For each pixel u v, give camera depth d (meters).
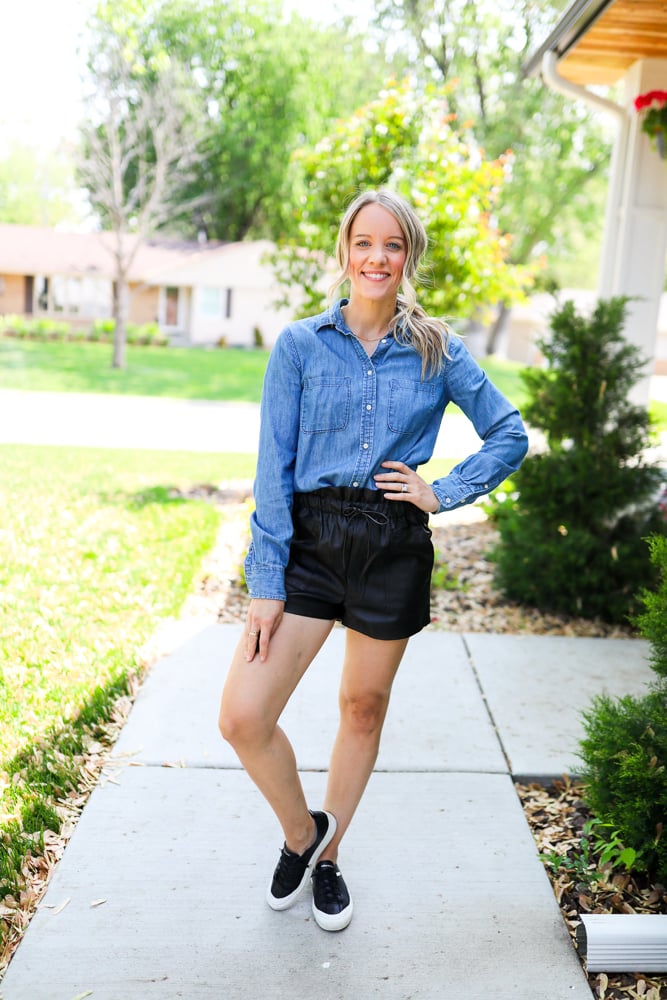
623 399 4.97
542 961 2.28
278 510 2.16
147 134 31.25
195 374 25.06
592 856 2.70
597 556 4.79
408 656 4.22
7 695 3.52
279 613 2.14
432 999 2.14
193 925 2.35
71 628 4.30
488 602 5.07
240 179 35.09
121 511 6.80
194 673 3.90
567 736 3.46
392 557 2.15
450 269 7.77
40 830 2.71
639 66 5.80
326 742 3.35
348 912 2.36
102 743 3.27
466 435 14.30
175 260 35.56
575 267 36.78
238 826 2.80
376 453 2.12
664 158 5.76
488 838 2.79
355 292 2.17
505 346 38.00
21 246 35.44
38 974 2.16
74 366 25.09
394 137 7.84
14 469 8.51
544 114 28.69
